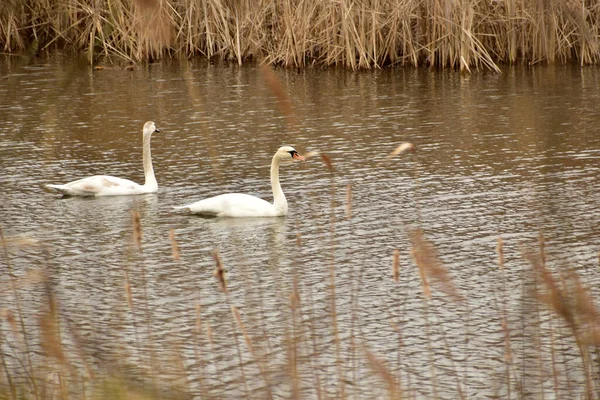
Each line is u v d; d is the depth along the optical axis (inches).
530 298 371.6
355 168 796.0
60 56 1346.0
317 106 1069.8
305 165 813.2
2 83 1162.6
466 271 534.9
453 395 375.2
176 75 1263.5
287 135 924.6
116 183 727.7
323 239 605.6
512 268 535.5
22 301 485.1
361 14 1317.7
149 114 1025.5
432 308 479.5
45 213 674.2
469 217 644.1
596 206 663.1
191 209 676.1
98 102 1088.8
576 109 1020.5
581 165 786.8
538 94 1110.4
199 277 536.1
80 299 493.4
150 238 617.9
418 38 1339.8
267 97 1115.3
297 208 685.3
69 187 724.7
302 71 1315.2
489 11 1321.4
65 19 1375.5
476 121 974.4
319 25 1339.8
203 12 1385.3
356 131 940.0
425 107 1056.2
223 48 1360.7
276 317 467.8
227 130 948.0
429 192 713.0
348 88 1182.3
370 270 541.3
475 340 433.4
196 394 366.0
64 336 426.6
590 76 1214.3
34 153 856.9
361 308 480.4
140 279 530.9
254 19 1339.8
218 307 484.4
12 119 988.6
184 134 933.2
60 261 563.2
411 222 635.5
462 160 813.9
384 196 705.6
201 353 416.5
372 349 426.0
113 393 263.4
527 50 1314.0
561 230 607.8
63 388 296.5
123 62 1341.0
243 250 587.2
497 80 1216.8
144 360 398.6
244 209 666.8
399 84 1206.9
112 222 653.9
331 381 383.6
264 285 518.9
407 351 424.5
